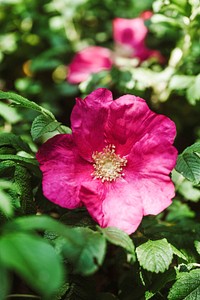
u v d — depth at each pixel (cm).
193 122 57
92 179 35
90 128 35
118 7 70
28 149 39
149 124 35
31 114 51
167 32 60
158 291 35
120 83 50
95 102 35
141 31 60
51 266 24
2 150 38
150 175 34
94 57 59
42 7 66
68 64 66
